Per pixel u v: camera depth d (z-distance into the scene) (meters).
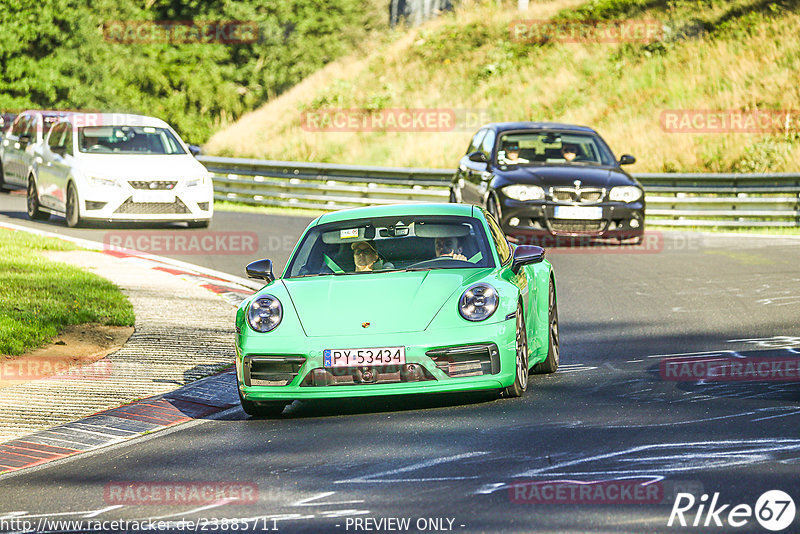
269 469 22.88
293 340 27.50
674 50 115.00
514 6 140.00
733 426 24.17
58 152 72.69
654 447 22.58
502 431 24.77
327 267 30.98
